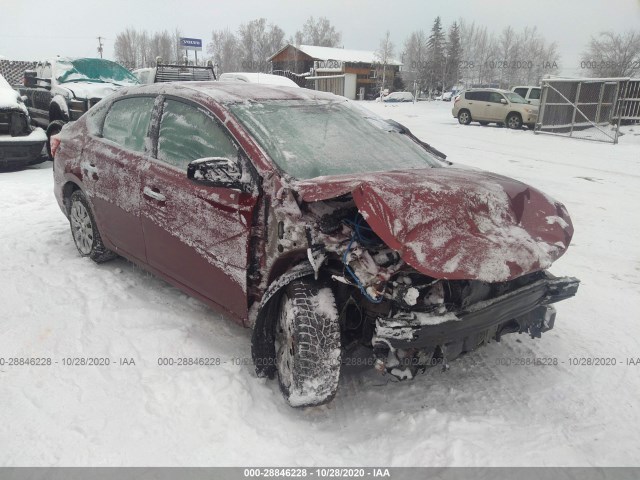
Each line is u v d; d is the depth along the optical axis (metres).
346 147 3.60
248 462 2.60
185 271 3.66
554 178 10.61
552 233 3.06
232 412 2.93
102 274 4.64
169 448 2.66
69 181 4.95
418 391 3.24
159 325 3.79
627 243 6.44
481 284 2.88
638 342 3.95
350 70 56.75
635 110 21.41
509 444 2.76
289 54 62.66
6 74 21.67
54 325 3.73
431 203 2.74
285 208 2.96
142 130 4.09
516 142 16.56
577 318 4.35
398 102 44.62
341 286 3.07
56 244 5.43
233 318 3.39
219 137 3.43
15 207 6.89
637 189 9.69
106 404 2.95
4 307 3.99
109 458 2.58
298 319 2.81
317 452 2.69
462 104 22.39
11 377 3.15
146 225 3.90
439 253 2.58
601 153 14.45
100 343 3.53
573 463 2.64
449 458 2.63
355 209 3.03
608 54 42.34
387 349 2.75
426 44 75.75
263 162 3.14
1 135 9.10
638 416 3.06
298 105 3.88
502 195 3.08
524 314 3.21
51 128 10.31
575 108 18.17
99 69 11.48
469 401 3.15
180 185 3.54
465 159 12.86
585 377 3.44
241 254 3.16
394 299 2.68
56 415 2.85
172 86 4.01
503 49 75.62
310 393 2.77
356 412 3.04
